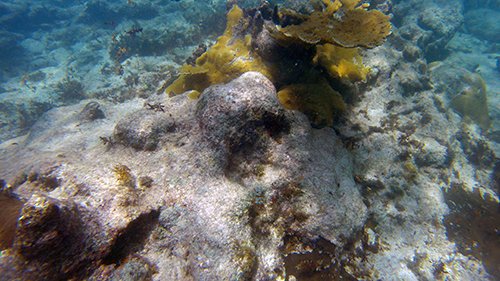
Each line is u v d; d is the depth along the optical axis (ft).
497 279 2.25
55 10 14.80
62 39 12.51
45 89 8.44
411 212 2.55
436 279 2.17
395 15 7.38
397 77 3.70
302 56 2.61
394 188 2.62
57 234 1.49
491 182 3.22
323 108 2.47
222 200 1.84
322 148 2.31
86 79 7.97
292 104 2.44
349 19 2.33
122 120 2.58
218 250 1.63
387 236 2.33
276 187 1.99
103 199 1.82
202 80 3.11
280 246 1.82
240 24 3.20
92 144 3.40
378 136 2.95
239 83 2.17
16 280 1.45
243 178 2.05
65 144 3.51
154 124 2.42
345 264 1.92
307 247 1.86
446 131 3.45
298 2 3.27
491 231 2.56
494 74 8.07
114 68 7.41
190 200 1.88
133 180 2.04
